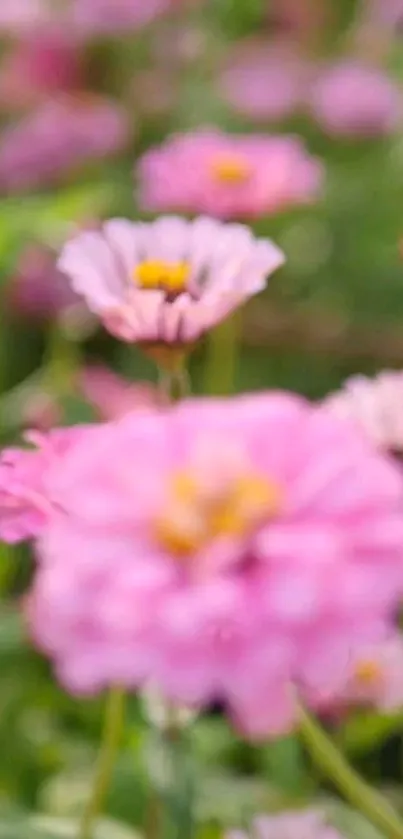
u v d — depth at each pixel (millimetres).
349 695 1058
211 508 779
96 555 764
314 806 1077
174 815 926
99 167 1576
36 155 1535
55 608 750
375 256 1562
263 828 1015
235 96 1643
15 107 1697
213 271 925
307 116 1670
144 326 908
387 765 1155
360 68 1726
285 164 1203
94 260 926
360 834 1064
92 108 1605
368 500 773
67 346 1448
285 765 1104
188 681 728
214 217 1197
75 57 1714
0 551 1204
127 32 1675
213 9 1819
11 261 1318
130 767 1107
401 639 1065
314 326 1467
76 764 1178
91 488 778
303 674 741
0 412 1314
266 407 799
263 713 996
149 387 1336
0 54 1755
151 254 931
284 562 752
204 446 788
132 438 789
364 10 1875
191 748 931
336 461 781
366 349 1462
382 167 1629
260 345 1465
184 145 1223
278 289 1542
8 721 1180
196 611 728
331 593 735
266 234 1539
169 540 775
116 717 922
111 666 735
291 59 1762
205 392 1329
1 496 819
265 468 787
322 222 1568
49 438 834
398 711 1086
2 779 1173
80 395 1225
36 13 1698
